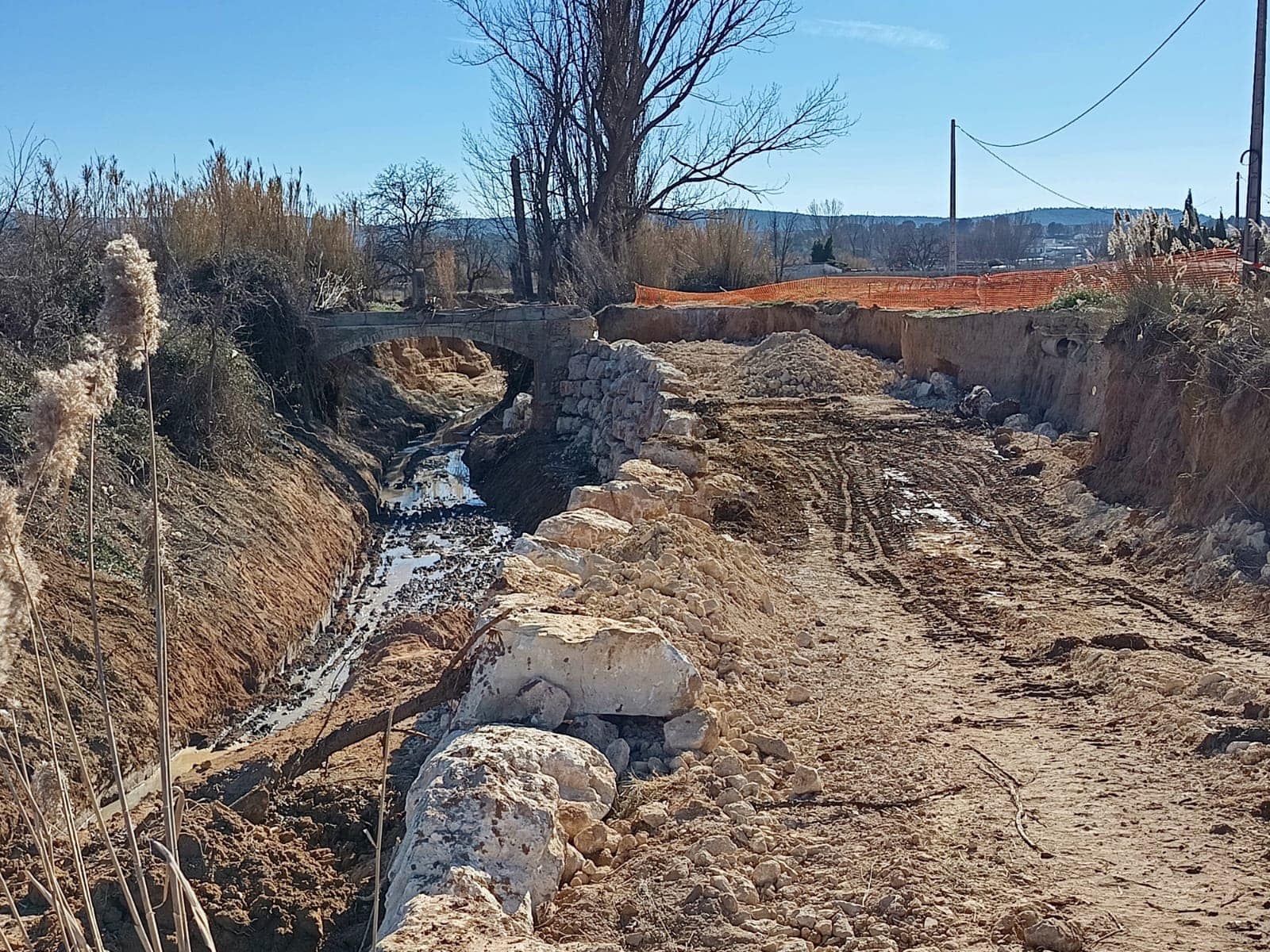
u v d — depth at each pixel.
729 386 27.62
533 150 44.34
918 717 8.76
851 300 35.06
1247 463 12.88
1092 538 14.89
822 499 18.03
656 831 6.64
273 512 20.83
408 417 39.31
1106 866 6.05
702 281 45.44
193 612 15.30
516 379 38.44
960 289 31.20
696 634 9.75
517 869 5.79
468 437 37.50
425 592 20.73
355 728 8.80
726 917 5.55
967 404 23.50
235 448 21.75
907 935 5.34
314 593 19.55
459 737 6.94
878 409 24.42
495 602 8.88
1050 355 21.94
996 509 16.97
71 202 21.09
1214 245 24.20
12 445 15.38
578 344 31.14
